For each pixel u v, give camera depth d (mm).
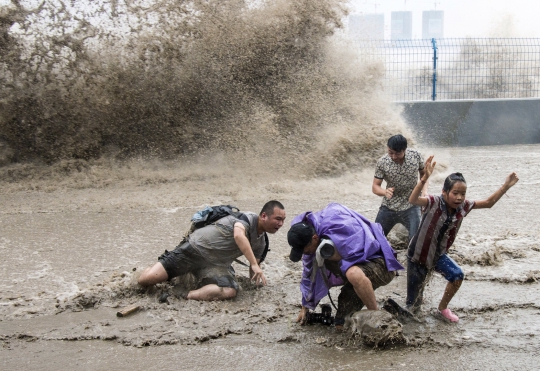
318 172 11531
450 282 4770
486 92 16703
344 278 4656
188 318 4961
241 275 5902
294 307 5199
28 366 4230
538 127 16594
